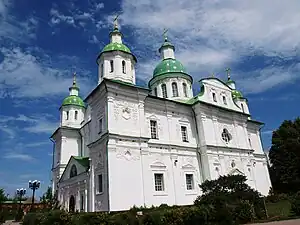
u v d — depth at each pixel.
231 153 33.59
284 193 40.53
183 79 39.03
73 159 32.81
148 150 26.06
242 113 37.31
